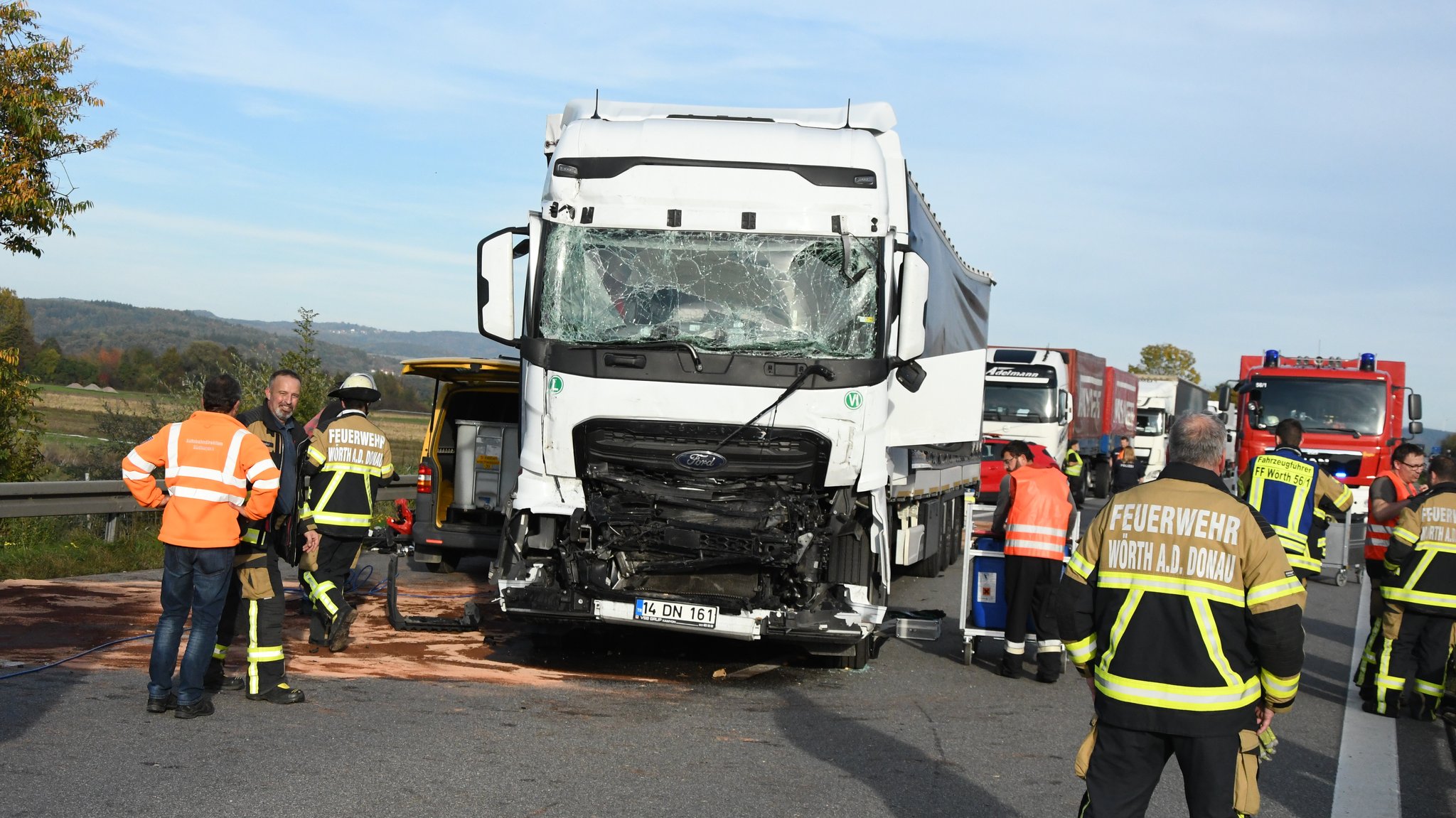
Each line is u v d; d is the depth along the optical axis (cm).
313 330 2077
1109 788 406
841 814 545
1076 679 931
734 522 821
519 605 838
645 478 843
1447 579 816
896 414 1000
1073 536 954
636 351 831
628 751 635
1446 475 838
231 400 668
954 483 1566
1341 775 671
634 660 927
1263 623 387
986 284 1794
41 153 1727
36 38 1742
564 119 985
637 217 855
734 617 827
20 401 1856
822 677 892
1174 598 395
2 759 557
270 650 698
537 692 778
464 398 1319
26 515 1252
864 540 862
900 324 863
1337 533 1642
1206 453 414
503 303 841
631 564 848
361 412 884
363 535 883
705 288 850
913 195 1045
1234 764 392
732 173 859
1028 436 2595
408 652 895
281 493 723
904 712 779
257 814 499
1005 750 684
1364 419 2189
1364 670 877
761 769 614
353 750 605
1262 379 2239
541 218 866
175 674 752
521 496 848
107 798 509
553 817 519
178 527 648
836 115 972
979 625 970
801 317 847
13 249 1758
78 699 680
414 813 513
